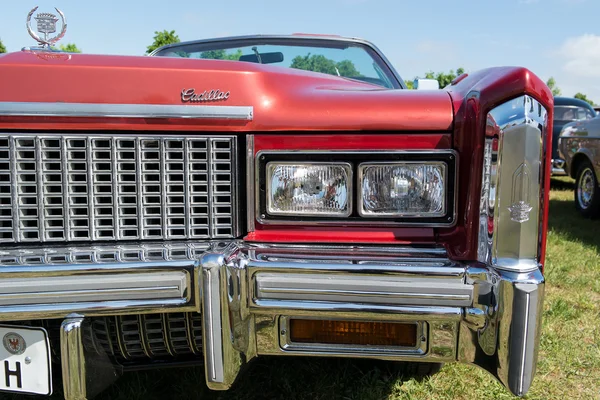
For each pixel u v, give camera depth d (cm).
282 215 140
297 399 171
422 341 126
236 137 137
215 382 125
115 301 123
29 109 131
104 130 135
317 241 138
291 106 138
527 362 118
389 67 269
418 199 137
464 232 133
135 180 137
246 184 140
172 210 140
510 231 121
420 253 130
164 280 124
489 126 122
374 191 137
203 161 138
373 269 121
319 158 137
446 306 121
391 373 186
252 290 126
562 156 605
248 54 270
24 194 136
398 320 122
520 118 118
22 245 138
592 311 258
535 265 122
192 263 124
